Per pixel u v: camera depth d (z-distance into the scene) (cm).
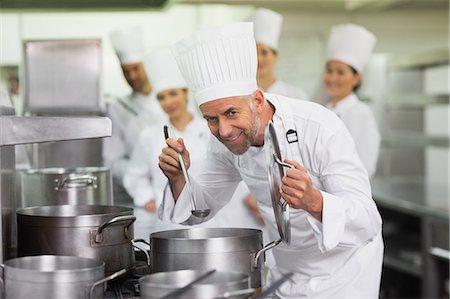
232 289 166
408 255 534
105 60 527
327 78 455
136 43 473
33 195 279
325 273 248
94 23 529
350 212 214
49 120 206
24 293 175
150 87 474
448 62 547
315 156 227
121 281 214
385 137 611
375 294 252
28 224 211
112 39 478
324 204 207
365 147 445
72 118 207
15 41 518
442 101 557
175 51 220
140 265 240
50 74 383
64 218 207
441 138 577
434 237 483
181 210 242
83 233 207
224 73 207
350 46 448
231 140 212
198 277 168
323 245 210
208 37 207
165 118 457
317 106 235
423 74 604
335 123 229
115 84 526
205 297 163
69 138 207
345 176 223
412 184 615
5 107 237
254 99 214
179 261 194
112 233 209
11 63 517
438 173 629
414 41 584
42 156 386
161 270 197
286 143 228
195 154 413
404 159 623
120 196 447
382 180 627
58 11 523
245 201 393
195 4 543
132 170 442
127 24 534
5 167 227
